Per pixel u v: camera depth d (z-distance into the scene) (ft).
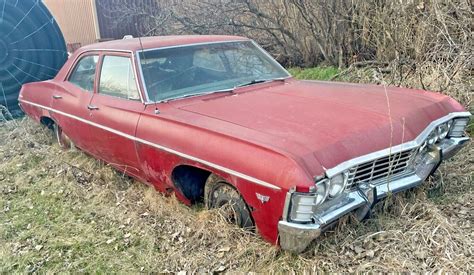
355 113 10.69
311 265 9.30
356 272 9.03
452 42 19.44
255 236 10.33
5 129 21.88
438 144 11.57
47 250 11.37
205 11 31.99
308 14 26.84
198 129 10.50
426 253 9.34
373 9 23.72
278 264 9.48
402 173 10.63
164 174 11.68
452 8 20.31
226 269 9.87
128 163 13.29
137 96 12.64
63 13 54.39
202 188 11.81
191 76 13.38
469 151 14.17
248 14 30.32
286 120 10.33
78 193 14.29
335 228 10.06
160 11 37.24
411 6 21.20
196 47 14.14
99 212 13.03
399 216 10.66
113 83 13.76
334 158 8.87
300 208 8.43
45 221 12.83
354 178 9.42
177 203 12.37
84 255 11.03
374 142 9.64
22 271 10.58
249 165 9.12
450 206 11.22
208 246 10.70
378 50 23.67
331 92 12.95
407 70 20.57
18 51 24.31
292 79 15.25
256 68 14.90
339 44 25.77
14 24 23.93
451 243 9.51
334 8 25.21
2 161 17.75
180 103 12.32
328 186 8.70
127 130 12.52
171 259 10.51
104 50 14.46
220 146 9.84
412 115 10.80
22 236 12.08
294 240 8.82
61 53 26.11
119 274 10.18
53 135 19.61
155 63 13.15
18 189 15.14
